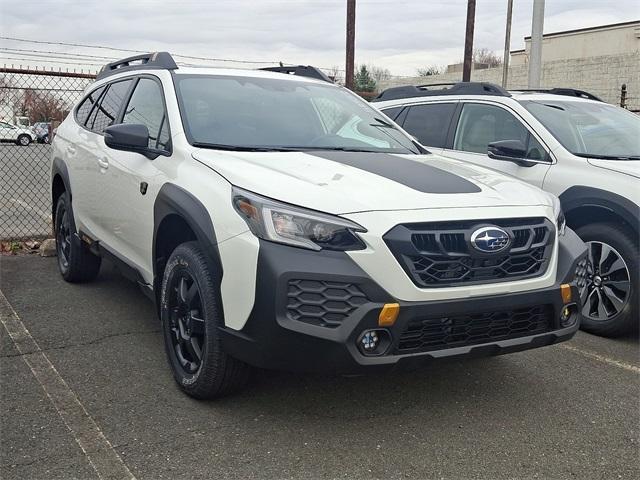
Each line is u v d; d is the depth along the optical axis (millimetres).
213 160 3641
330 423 3414
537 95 6055
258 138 4113
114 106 5078
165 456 3053
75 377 3893
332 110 4754
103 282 5922
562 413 3631
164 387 3775
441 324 3102
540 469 3057
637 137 5676
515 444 3271
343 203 3107
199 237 3355
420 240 3064
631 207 4648
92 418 3391
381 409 3596
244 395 3682
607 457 3180
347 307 2980
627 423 3537
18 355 4215
